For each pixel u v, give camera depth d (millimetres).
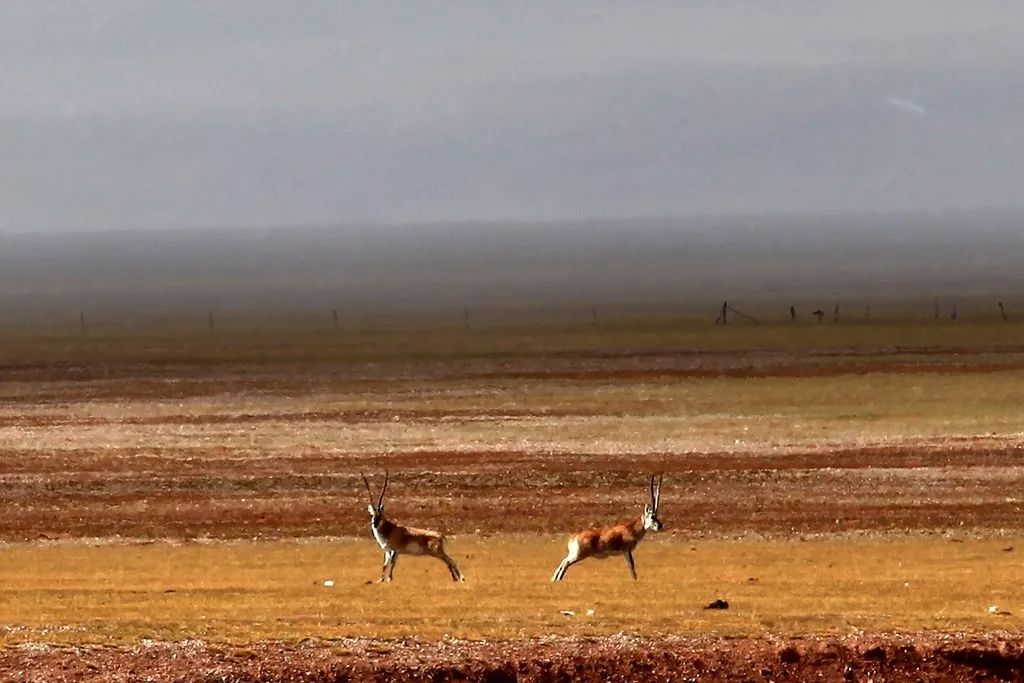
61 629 74562
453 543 123688
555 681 68750
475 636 72812
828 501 143875
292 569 105875
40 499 147125
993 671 70750
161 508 142250
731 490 150500
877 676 70125
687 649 71000
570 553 95250
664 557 111812
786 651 70750
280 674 67625
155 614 79938
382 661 68875
